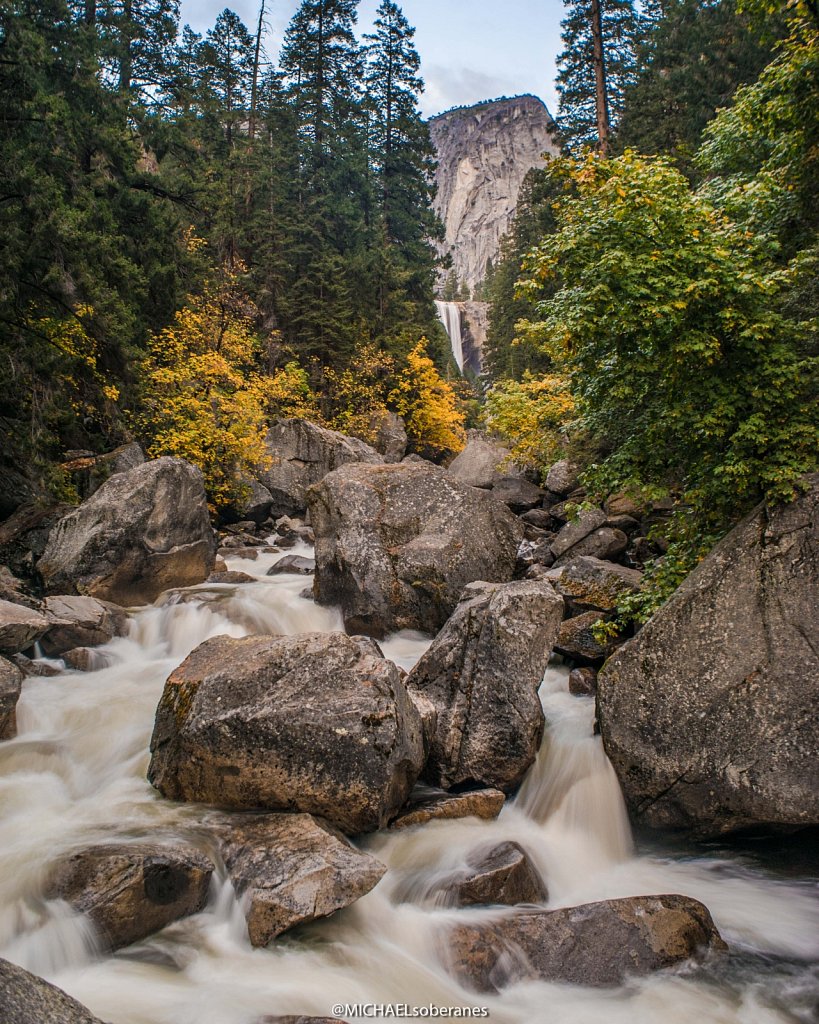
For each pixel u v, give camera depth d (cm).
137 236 2111
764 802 596
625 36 2909
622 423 920
